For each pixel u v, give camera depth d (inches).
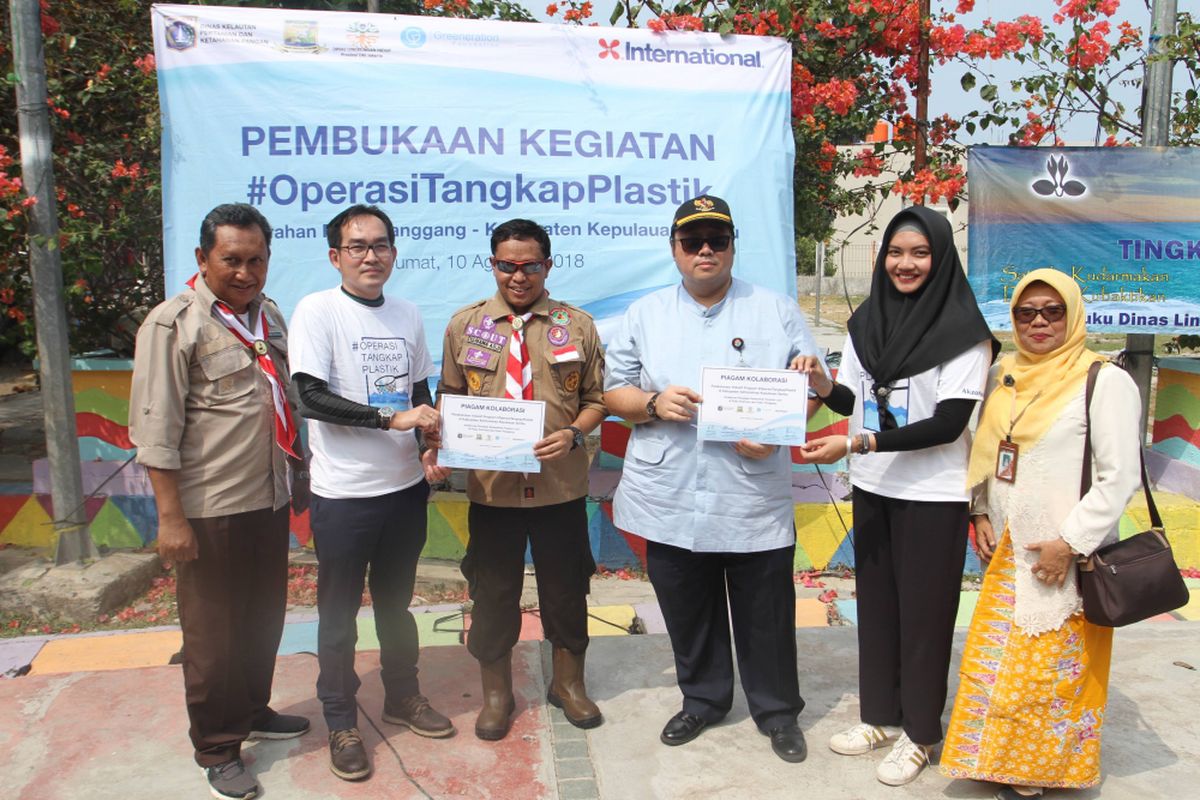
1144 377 242.1
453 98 201.5
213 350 112.8
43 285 194.7
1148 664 156.8
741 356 124.5
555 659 138.1
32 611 189.8
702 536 124.7
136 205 249.0
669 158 208.2
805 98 223.5
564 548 130.2
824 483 229.1
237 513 114.7
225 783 117.0
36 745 129.0
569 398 129.2
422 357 130.0
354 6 258.8
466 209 203.5
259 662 127.0
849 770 124.6
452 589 206.7
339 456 120.0
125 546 220.8
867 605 127.0
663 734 131.0
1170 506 220.1
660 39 206.8
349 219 119.8
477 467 120.9
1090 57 230.1
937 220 117.5
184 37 193.8
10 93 223.5
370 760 126.0
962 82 237.1
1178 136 250.4
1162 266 223.5
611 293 208.7
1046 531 109.9
